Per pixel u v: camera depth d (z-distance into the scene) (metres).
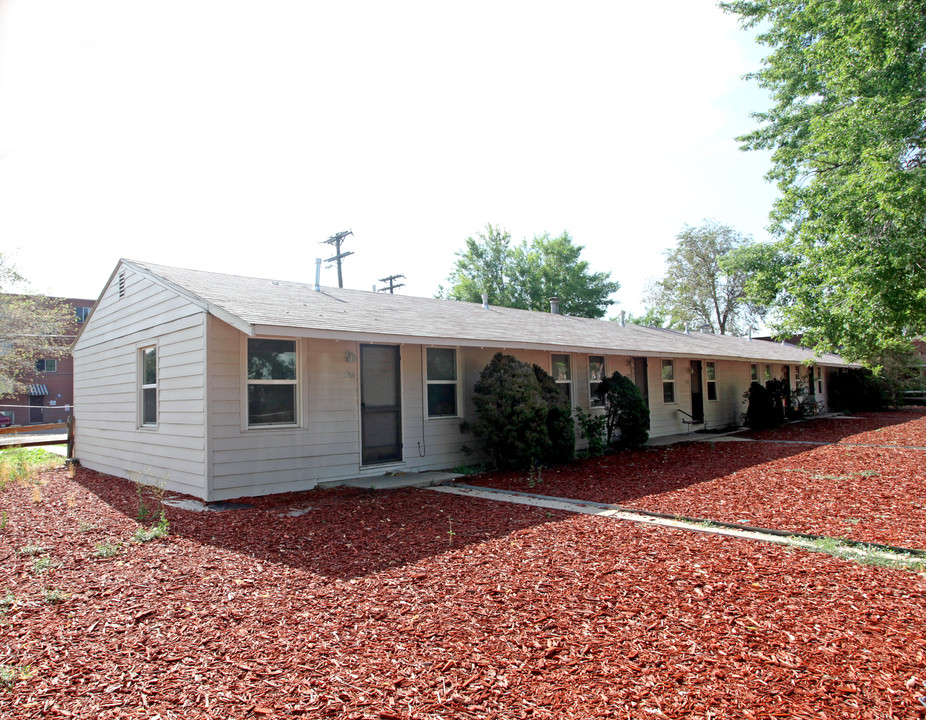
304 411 8.50
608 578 4.42
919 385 32.62
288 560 4.98
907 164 10.19
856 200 9.73
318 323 7.71
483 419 10.52
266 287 10.02
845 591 4.11
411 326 9.31
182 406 8.23
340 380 8.99
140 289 9.80
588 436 12.46
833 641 3.32
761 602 3.92
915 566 4.63
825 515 6.46
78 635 3.47
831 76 11.80
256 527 6.15
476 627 3.55
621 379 13.42
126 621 3.68
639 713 2.61
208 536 5.80
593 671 3.00
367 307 10.28
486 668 3.04
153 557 5.09
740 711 2.62
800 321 12.85
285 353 8.45
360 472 9.17
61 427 25.59
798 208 14.61
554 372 13.13
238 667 3.07
